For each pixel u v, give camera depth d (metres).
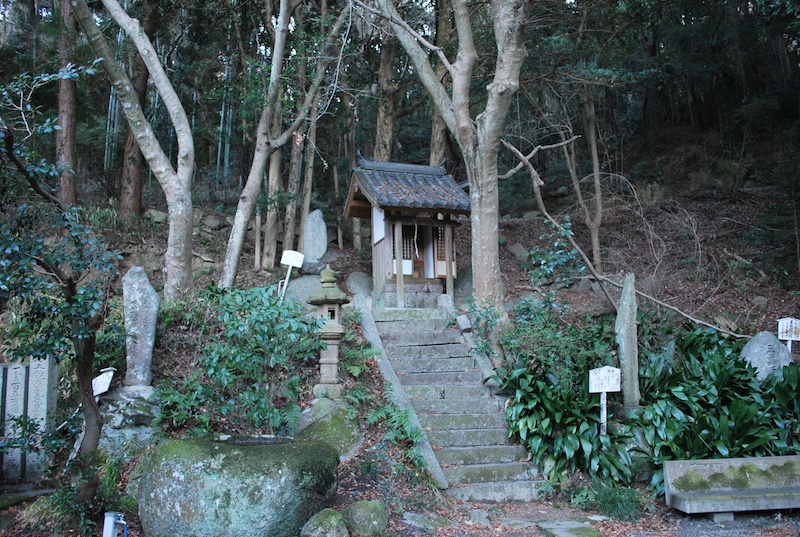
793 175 12.71
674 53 16.06
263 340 5.42
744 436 5.95
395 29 9.05
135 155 12.63
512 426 6.34
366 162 10.49
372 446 5.78
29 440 4.62
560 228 8.63
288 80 10.01
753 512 5.31
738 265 11.83
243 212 8.95
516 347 7.27
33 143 10.78
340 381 6.64
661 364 6.77
